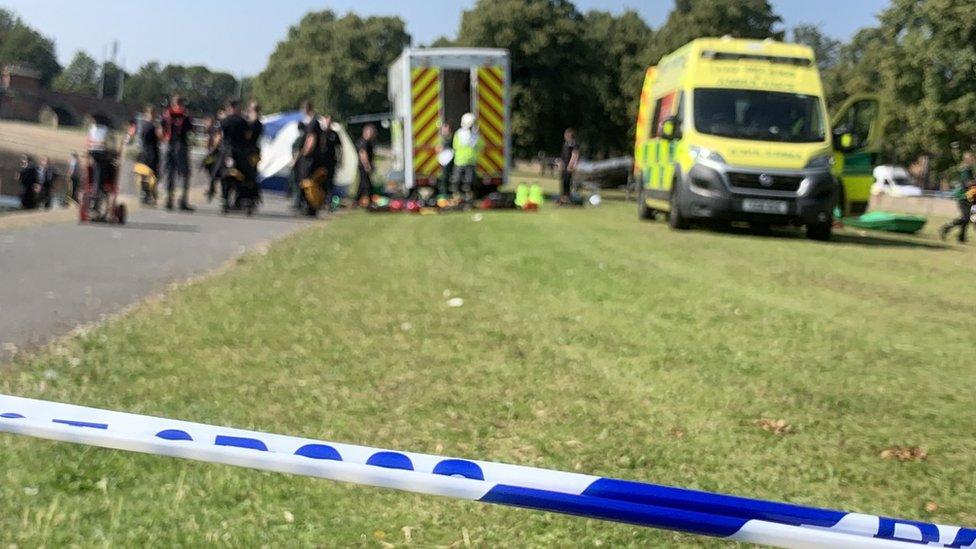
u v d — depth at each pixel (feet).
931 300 34.14
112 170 50.80
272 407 17.07
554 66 176.86
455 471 7.39
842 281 38.09
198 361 20.20
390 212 74.64
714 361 22.26
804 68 58.13
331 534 11.99
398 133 87.15
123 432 8.21
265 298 28.45
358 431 15.93
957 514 13.52
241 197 64.34
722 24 214.07
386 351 22.08
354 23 346.54
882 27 155.94
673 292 32.58
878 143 68.95
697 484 14.16
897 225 70.90
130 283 30.40
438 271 36.37
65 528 11.70
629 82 224.12
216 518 12.28
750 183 54.24
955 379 21.62
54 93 399.65
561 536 12.22
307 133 65.05
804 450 16.05
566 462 14.90
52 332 22.39
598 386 19.57
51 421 8.42
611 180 149.38
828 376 21.34
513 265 38.91
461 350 22.47
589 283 34.14
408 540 11.93
